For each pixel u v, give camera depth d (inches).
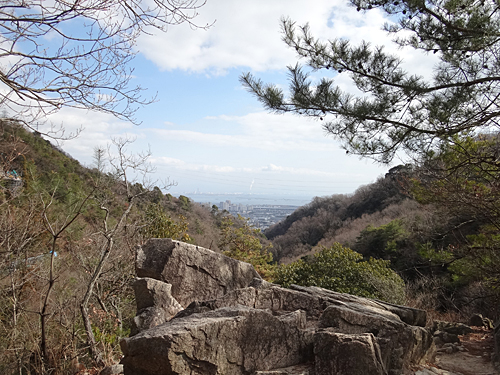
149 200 456.1
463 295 417.4
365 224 1428.4
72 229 286.4
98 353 209.8
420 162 232.8
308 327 152.1
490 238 268.5
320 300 177.5
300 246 1728.6
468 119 197.3
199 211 1314.0
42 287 255.1
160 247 189.9
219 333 117.4
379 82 212.1
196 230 825.5
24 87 120.3
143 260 186.5
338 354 121.9
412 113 212.5
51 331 239.6
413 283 458.9
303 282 347.6
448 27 194.5
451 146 223.0
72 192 285.0
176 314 157.6
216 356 115.0
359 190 2021.4
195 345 111.7
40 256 269.4
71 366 210.2
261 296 167.6
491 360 178.7
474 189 237.9
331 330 144.0
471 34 188.5
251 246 601.3
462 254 290.7
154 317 157.1
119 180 277.3
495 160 218.8
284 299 171.9
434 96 202.2
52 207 295.3
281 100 218.4
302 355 135.7
